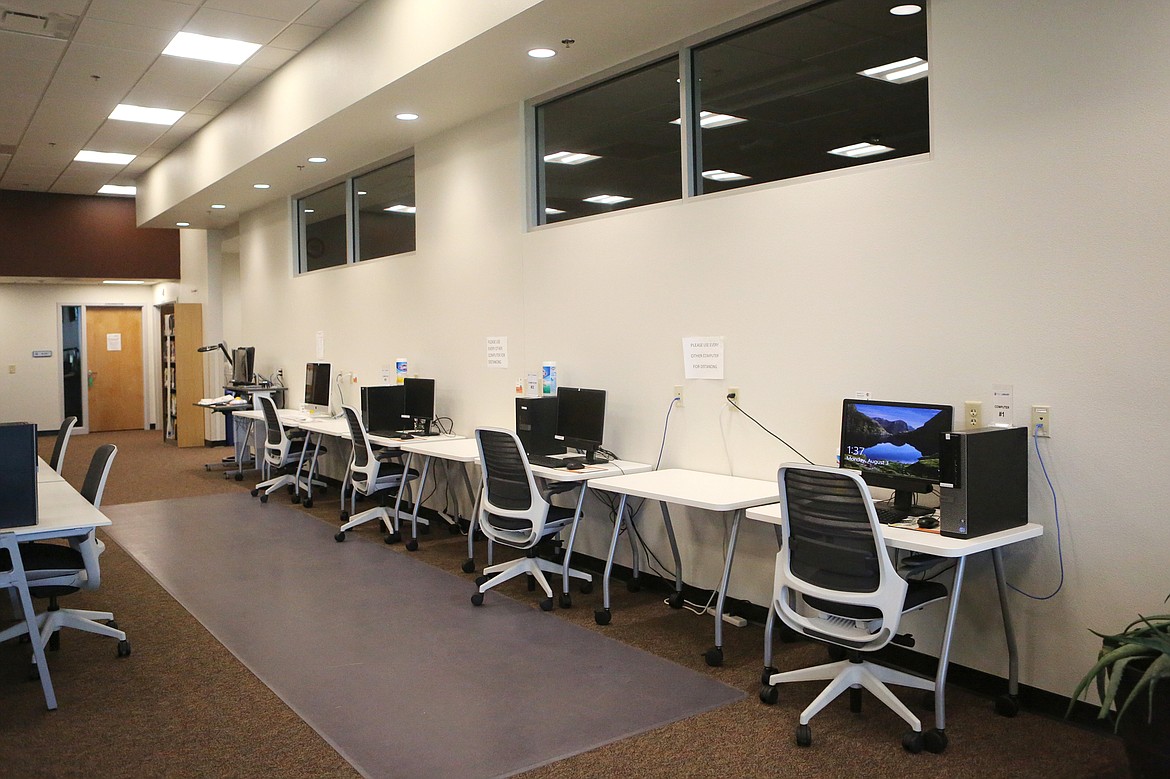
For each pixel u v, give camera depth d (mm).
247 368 9227
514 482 4328
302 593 4695
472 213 5980
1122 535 2836
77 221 11273
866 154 3625
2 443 3254
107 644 3939
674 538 4375
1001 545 2896
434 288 6457
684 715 3082
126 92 6906
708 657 3557
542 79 5016
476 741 2891
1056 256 2967
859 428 3404
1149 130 2730
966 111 3205
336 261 8062
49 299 12906
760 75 4059
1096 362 2879
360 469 5973
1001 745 2818
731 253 4145
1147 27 2725
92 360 13344
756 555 4098
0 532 3189
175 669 3604
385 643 3879
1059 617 3006
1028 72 3020
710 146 4324
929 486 3158
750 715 3078
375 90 5188
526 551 4648
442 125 6043
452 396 6312
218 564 5355
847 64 3705
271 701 3260
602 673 3486
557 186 5348
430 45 4648
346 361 7824
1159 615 2641
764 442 4016
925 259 3350
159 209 9594
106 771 2727
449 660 3654
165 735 2982
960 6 3211
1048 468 3018
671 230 4465
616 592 4672
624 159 4832
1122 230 2803
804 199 3803
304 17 5457
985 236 3160
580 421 4754
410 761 2756
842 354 3664
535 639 3908
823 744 2846
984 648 3227
